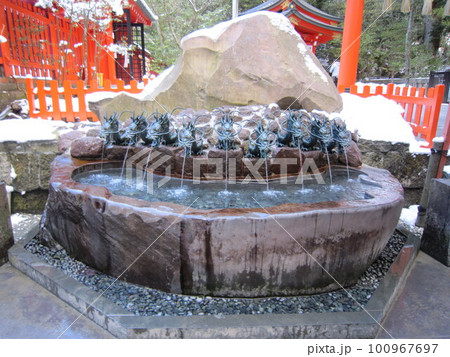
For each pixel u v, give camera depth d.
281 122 4.21
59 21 10.05
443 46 19.14
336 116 4.72
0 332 2.37
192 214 2.41
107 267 2.88
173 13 17.66
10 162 4.77
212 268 2.49
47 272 2.92
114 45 10.98
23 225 4.42
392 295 2.69
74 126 5.32
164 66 19.56
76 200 2.90
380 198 2.88
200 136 4.09
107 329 2.38
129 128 4.12
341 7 20.55
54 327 2.43
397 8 17.30
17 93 7.41
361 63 19.83
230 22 4.78
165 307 2.47
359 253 2.73
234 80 4.66
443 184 3.44
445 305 2.74
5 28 7.43
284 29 4.76
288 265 2.53
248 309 2.47
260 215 2.38
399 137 5.16
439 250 3.50
